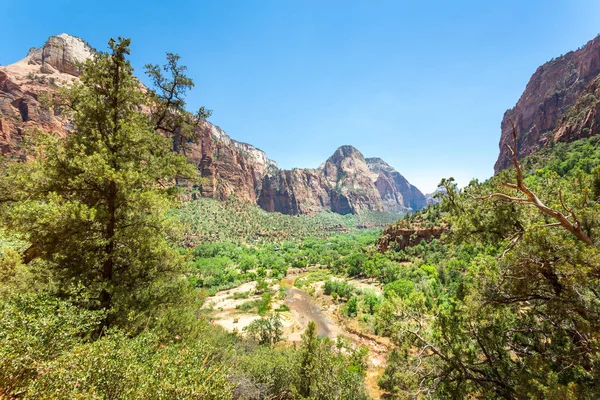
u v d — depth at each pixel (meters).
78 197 10.37
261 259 123.75
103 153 9.79
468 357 8.35
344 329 48.09
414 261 82.56
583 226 7.16
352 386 18.58
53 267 9.62
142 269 11.45
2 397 4.30
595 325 5.86
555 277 6.79
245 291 75.00
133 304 10.20
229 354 17.75
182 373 5.82
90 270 10.10
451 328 8.86
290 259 124.81
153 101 13.27
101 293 9.87
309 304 63.78
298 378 19.52
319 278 91.50
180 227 12.15
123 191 9.60
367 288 69.31
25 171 9.67
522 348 8.12
